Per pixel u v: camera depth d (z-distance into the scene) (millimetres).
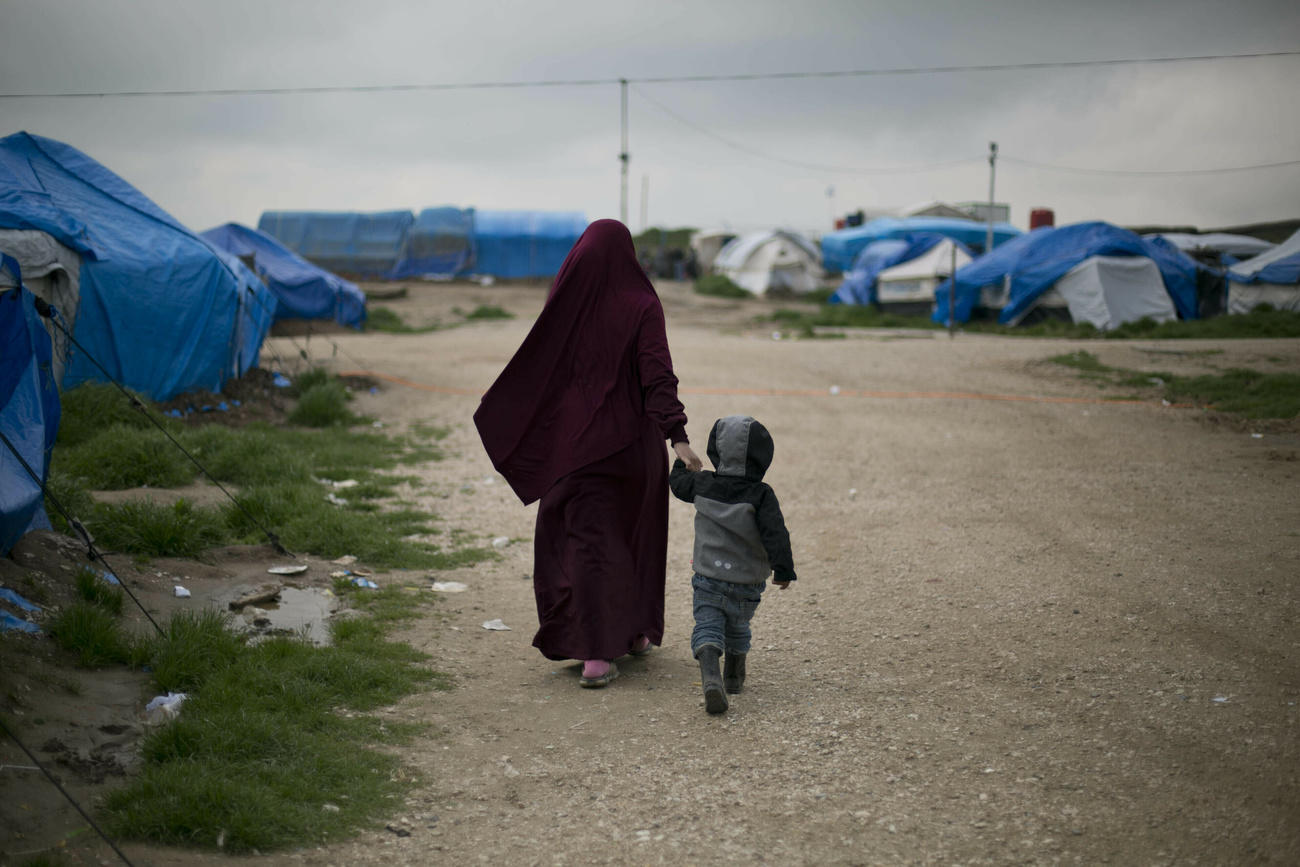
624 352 4656
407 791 3518
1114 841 3111
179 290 12328
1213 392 14148
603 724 4180
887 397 15250
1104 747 3797
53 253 10836
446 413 14258
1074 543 7141
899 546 7363
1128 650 4891
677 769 3725
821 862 3045
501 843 3166
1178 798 3369
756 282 45438
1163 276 27641
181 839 3027
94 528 6035
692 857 3082
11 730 3422
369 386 16016
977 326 28984
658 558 4922
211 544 6602
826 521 8312
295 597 5852
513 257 45781
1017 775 3592
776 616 5809
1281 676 4461
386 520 8109
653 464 4789
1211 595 5723
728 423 4418
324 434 12039
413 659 4945
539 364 4777
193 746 3572
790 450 11609
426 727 4109
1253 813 3244
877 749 3865
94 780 3326
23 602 4469
